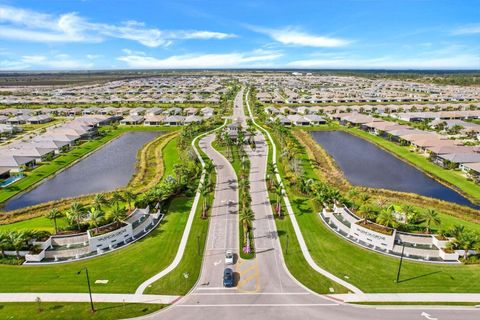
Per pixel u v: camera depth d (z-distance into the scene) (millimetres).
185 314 46406
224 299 49438
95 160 123125
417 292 51000
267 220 74188
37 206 82250
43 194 92500
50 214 66062
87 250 61406
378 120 173625
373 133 161625
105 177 105625
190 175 99438
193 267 57156
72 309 47219
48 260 59125
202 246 63719
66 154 128250
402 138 139750
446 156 112125
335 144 145000
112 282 53156
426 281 53562
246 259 59500
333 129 173125
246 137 150375
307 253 61531
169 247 63438
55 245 62438
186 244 64375
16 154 115188
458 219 75562
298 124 180750
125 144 145875
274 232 69000
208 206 81000
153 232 69125
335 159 123000
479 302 48812
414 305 48219
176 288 51812
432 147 121500
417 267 57250
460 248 60344
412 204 83125
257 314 46375
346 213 72438
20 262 57750
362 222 68000
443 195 90375
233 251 62062
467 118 192125
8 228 71062
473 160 108875
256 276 54844
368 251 62344
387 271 56250
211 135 157750
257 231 69375
